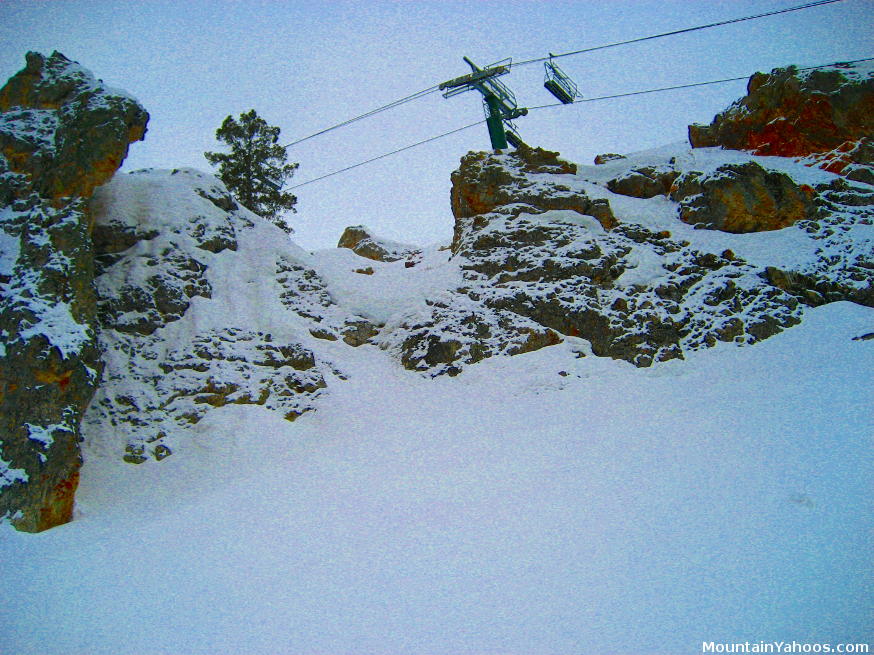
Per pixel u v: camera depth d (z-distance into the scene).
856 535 5.71
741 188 19.00
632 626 4.98
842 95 23.06
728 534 6.16
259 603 6.27
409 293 18.36
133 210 18.05
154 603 6.64
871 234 17.08
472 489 8.84
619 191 22.11
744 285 15.80
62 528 10.38
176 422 13.50
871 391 9.68
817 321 14.42
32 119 15.58
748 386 11.62
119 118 15.39
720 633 4.76
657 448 9.15
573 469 8.91
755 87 26.78
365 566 6.78
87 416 13.46
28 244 13.04
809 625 4.71
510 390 13.77
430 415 13.40
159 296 15.97
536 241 18.28
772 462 7.73
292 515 8.95
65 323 12.08
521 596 5.65
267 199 31.59
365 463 11.12
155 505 11.09
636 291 16.27
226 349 15.15
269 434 13.15
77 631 6.27
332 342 16.73
